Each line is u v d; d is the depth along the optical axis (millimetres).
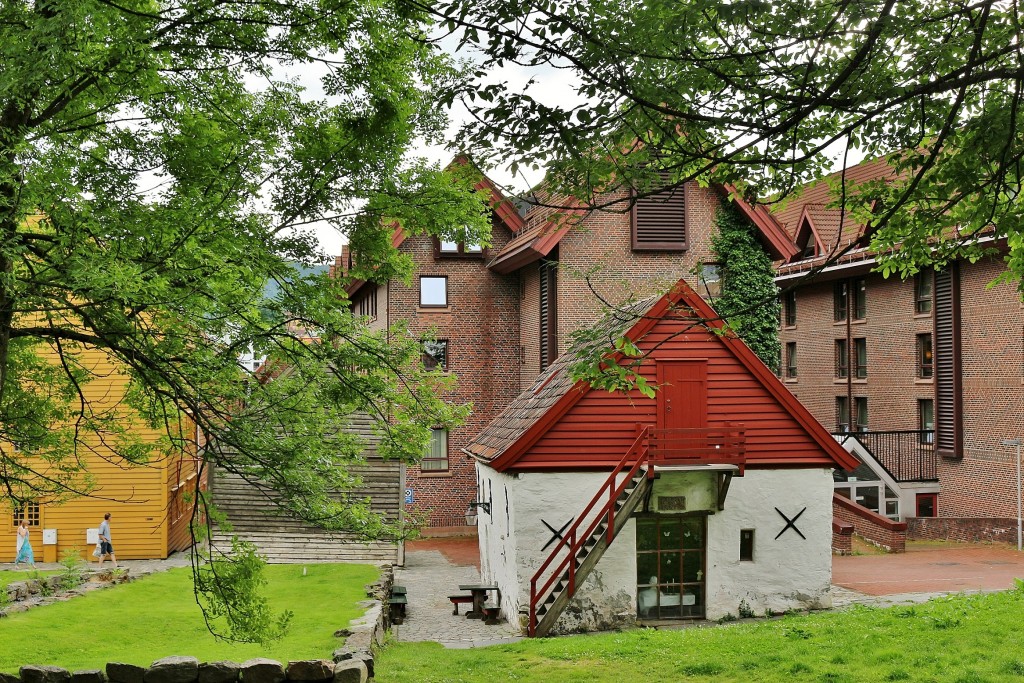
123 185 11516
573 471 18672
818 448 19500
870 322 35906
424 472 34688
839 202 11023
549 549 18484
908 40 9477
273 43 12406
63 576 20422
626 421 18922
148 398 13188
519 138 8414
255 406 12320
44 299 9938
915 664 10875
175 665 10828
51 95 10711
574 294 29562
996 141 9164
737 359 19328
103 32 9430
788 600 19172
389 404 13094
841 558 26297
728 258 29703
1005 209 10352
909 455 32562
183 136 12422
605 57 8141
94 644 14680
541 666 13117
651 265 29766
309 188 12859
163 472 29188
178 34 11742
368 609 18156
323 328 12492
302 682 10883
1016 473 28250
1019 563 24734
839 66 8961
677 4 8219
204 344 11500
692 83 8648
